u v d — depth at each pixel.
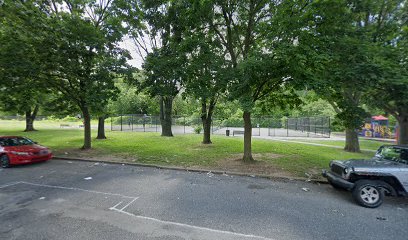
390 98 7.30
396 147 6.11
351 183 5.21
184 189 6.24
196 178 7.49
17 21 8.40
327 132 25.62
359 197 5.11
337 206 5.12
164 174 8.01
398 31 8.28
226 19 9.43
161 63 9.08
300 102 10.03
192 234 3.78
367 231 3.94
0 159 8.82
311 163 9.80
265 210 4.82
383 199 5.25
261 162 9.89
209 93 8.32
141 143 16.19
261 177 7.68
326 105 35.28
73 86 12.52
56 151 12.48
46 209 4.75
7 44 8.68
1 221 4.17
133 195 5.69
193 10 8.33
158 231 3.86
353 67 6.39
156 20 13.91
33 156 9.22
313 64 6.77
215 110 17.97
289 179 7.45
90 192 5.89
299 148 14.67
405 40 7.74
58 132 24.81
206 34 10.10
